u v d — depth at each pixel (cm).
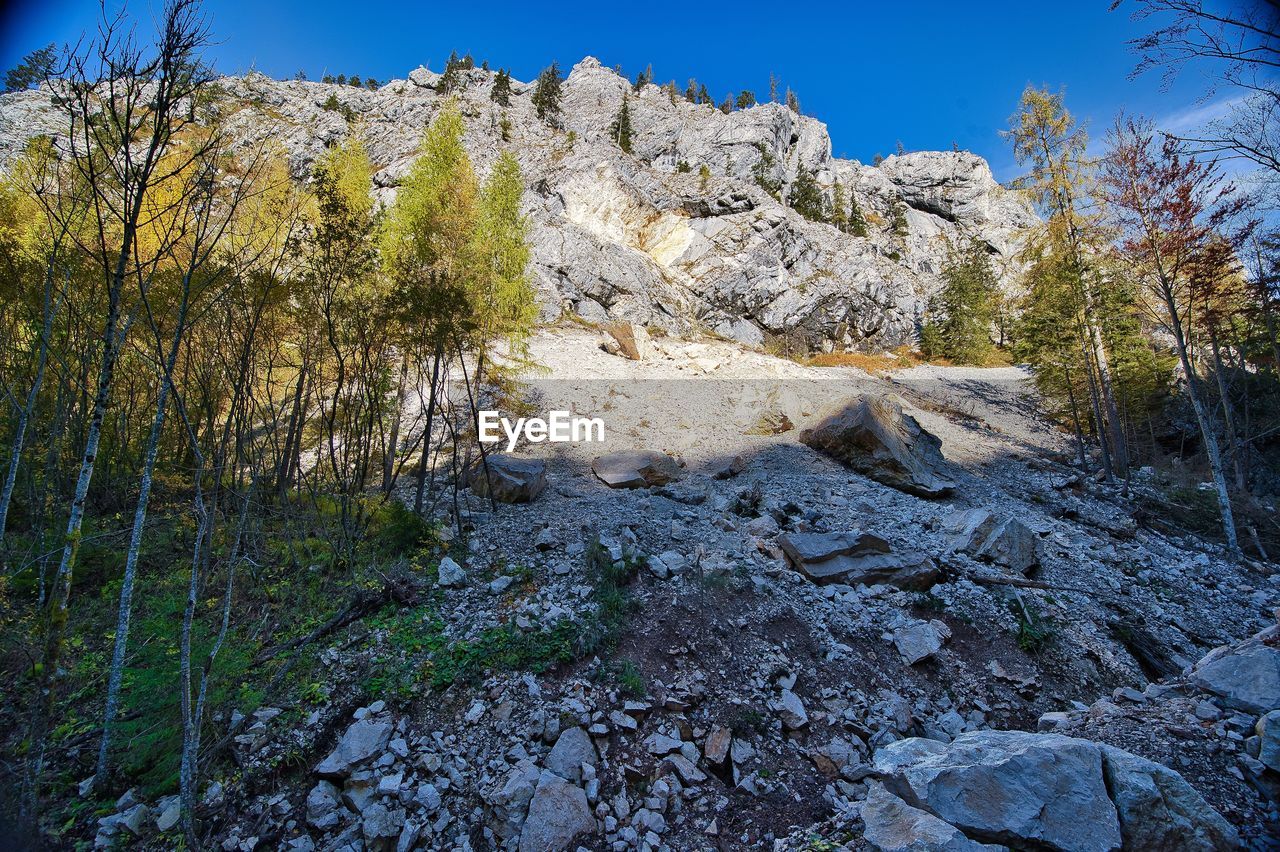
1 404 723
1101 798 336
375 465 1153
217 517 753
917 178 6619
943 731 542
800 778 467
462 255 934
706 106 7131
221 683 481
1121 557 993
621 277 3316
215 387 841
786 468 1320
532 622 603
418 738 461
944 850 296
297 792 415
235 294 705
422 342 872
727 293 3706
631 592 675
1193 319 1528
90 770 421
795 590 731
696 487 1147
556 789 413
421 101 5359
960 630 689
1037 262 1661
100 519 755
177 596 592
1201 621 823
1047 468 1597
